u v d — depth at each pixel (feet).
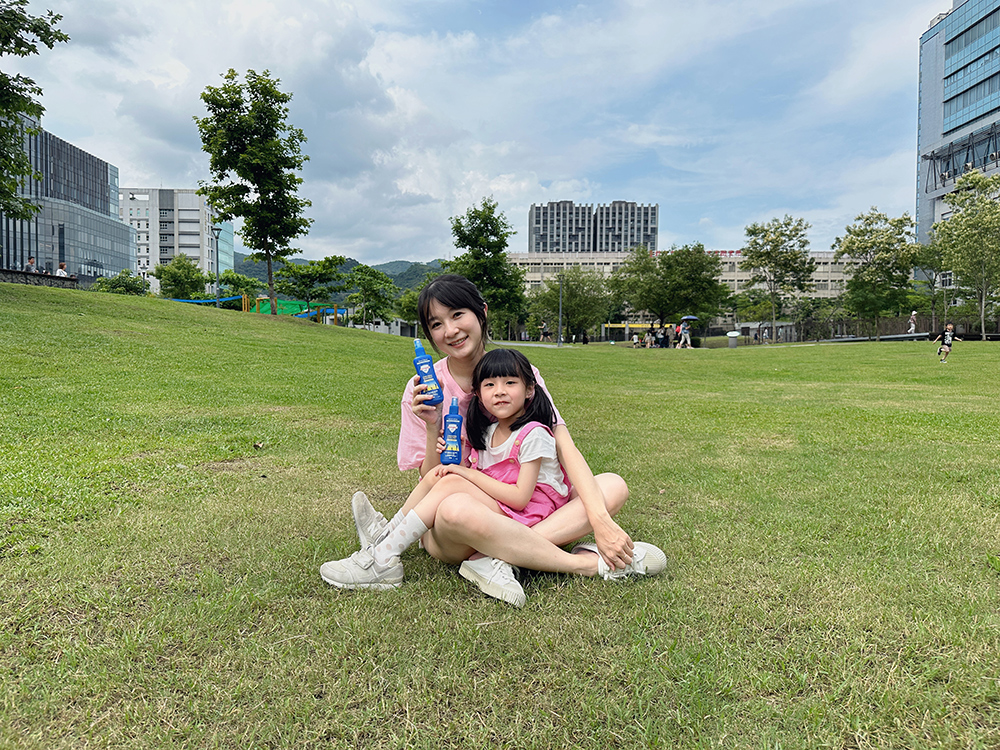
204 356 36.99
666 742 4.58
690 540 9.02
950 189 207.82
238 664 5.58
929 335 112.27
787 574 7.66
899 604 6.81
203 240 461.37
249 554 8.20
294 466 13.71
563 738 4.64
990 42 200.95
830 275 301.02
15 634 6.04
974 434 19.01
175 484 11.74
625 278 161.48
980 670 5.47
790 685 5.30
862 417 23.09
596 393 32.65
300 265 150.20
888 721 4.85
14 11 47.32
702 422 21.77
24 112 51.70
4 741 4.53
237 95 73.20
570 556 7.49
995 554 8.38
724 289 152.25
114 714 4.91
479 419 8.14
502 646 5.91
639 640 6.01
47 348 32.81
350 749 4.54
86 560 7.79
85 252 330.34
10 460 12.87
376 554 7.32
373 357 48.11
